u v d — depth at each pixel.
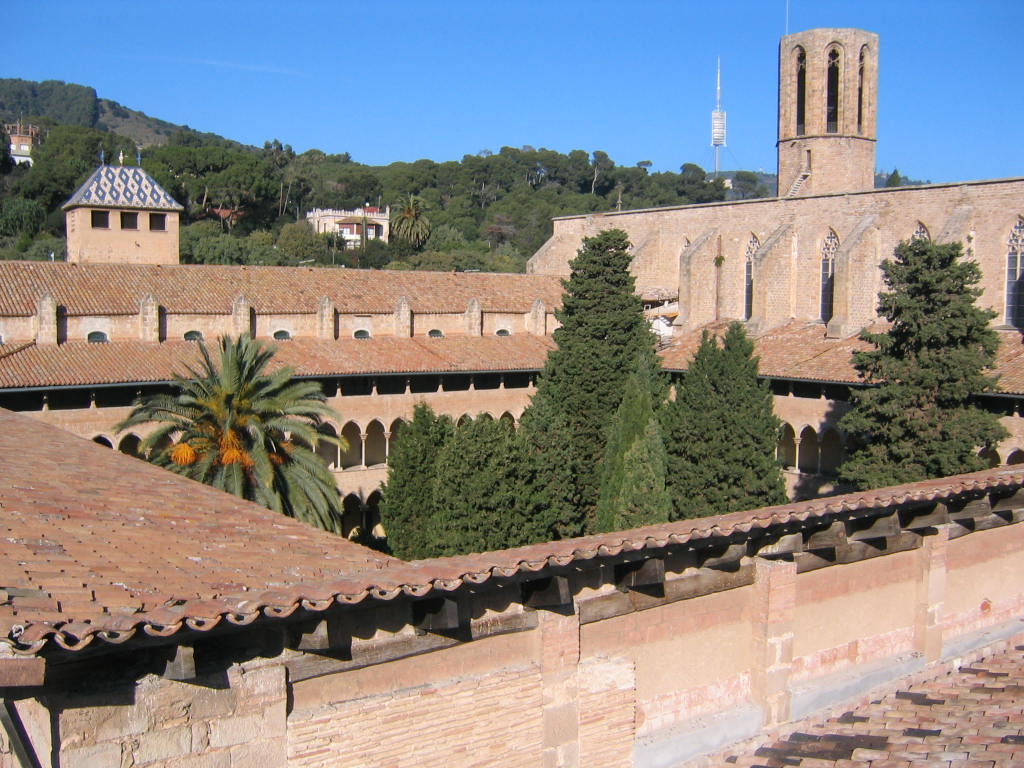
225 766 11.15
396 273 64.38
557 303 67.31
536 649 13.57
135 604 10.56
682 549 14.11
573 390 49.81
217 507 17.47
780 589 15.72
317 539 15.75
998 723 14.39
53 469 19.17
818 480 52.75
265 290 57.25
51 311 48.38
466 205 188.00
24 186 135.50
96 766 10.37
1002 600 20.56
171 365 48.66
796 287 64.25
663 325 69.94
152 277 54.97
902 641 18.31
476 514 36.34
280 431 40.03
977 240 54.56
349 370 52.72
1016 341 49.50
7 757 10.45
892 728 14.89
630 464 41.81
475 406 58.09
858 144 69.12
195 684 10.95
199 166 153.75
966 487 17.48
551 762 13.70
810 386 53.53
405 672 12.56
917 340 39.31
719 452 44.12
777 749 14.53
